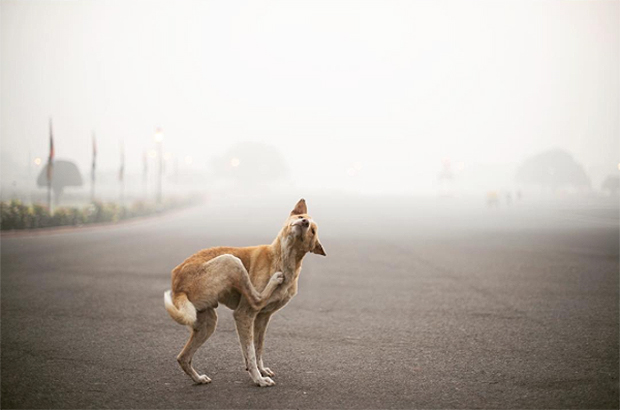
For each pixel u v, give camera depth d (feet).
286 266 13.35
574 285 31.94
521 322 22.30
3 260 40.93
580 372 15.56
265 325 14.64
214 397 13.21
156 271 36.40
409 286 31.96
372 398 13.29
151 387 13.98
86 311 23.68
